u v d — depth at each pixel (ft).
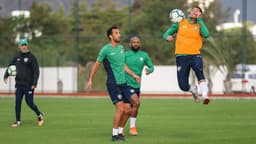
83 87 339.77
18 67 128.36
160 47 347.56
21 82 128.47
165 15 365.40
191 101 234.79
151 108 188.85
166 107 193.88
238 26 359.25
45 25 384.47
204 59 322.55
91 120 144.36
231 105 204.74
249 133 113.91
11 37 367.66
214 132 116.06
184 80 102.78
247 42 340.59
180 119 146.51
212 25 362.53
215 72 323.37
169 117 152.76
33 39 370.32
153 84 333.62
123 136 105.40
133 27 362.94
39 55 351.25
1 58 344.90
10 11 391.86
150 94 303.07
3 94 306.96
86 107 195.21
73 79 342.03
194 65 101.86
